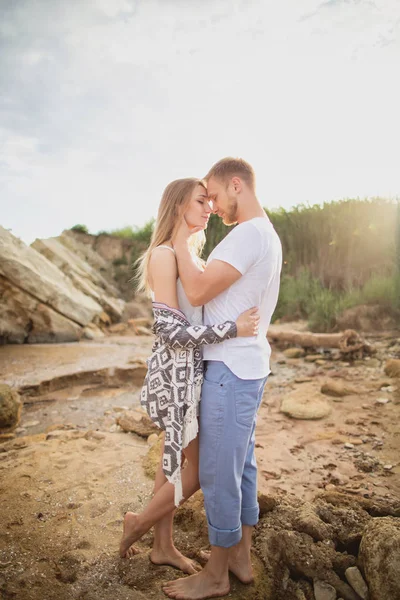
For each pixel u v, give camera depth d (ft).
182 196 6.68
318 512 8.00
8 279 30.14
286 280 38.78
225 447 6.01
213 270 5.97
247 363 6.09
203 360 6.39
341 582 6.77
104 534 7.87
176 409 6.12
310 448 11.81
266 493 8.89
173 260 6.50
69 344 30.30
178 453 6.07
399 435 12.37
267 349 6.57
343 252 38.60
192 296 6.15
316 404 14.84
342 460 11.06
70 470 10.22
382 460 10.98
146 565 7.04
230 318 6.20
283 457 11.24
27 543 7.53
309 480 10.00
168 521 7.09
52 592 6.44
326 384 16.53
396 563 6.21
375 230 35.83
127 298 52.54
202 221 6.74
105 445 12.00
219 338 5.95
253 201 6.56
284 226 43.11
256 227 6.13
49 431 14.53
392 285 29.07
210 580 6.39
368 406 14.82
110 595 6.40
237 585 6.61
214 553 6.35
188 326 6.21
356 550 7.38
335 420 13.87
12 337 30.25
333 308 29.68
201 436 6.21
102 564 7.06
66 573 6.84
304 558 7.05
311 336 24.53
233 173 6.51
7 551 7.29
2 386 15.38
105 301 41.57
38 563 7.04
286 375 20.39
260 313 6.46
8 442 12.64
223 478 6.06
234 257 5.92
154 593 6.45
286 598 6.77
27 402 18.17
